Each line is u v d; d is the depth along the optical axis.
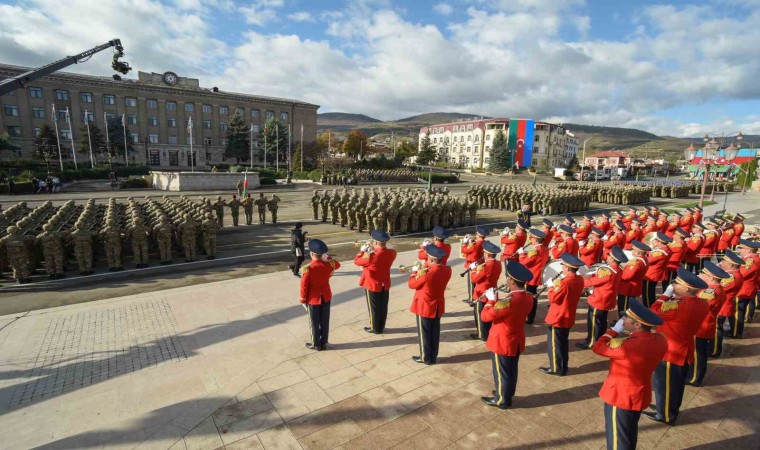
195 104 75.12
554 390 5.88
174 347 7.06
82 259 11.48
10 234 10.62
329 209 22.28
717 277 5.96
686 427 5.14
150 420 5.05
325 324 6.98
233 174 41.88
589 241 10.34
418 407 5.37
